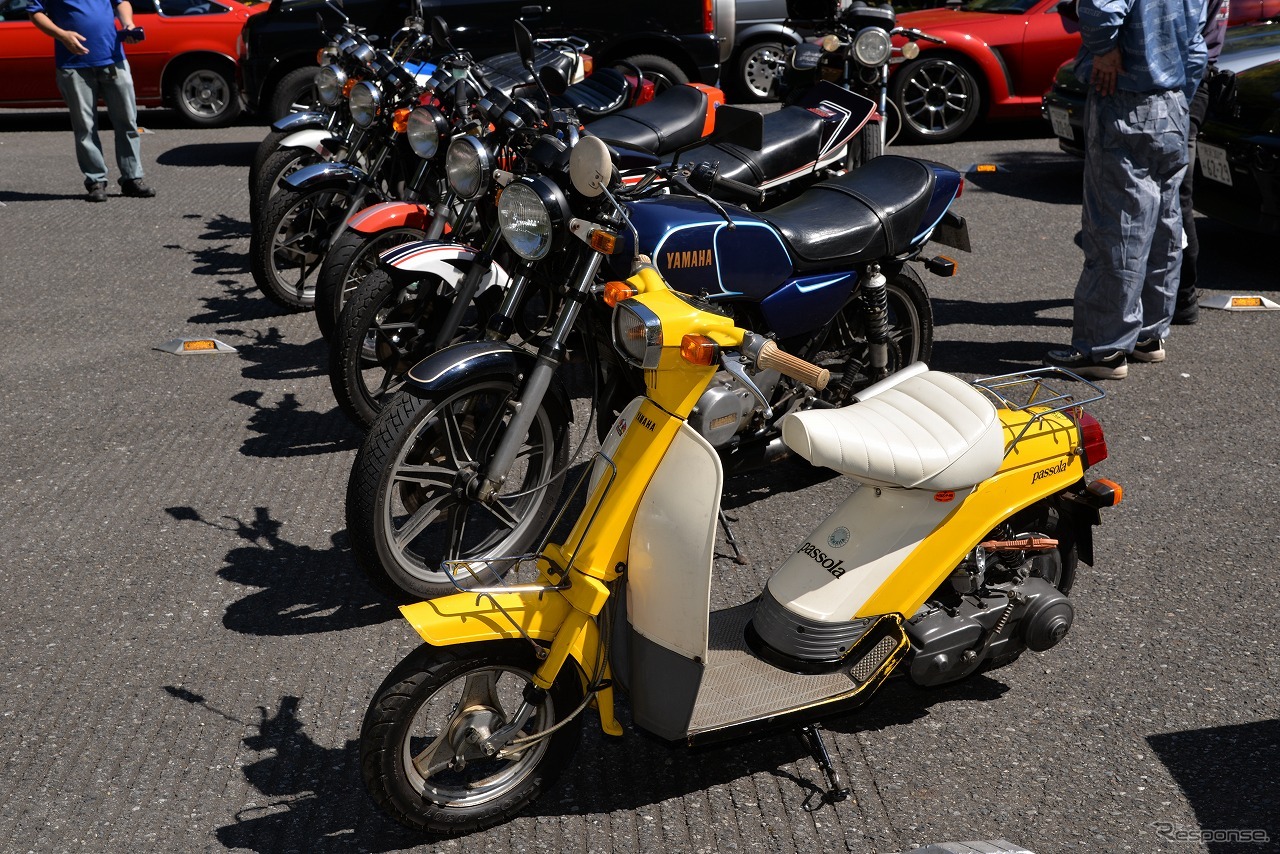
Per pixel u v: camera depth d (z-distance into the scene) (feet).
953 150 36.50
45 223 29.45
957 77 36.86
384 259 15.28
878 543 10.83
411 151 21.86
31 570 14.17
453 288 16.08
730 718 10.15
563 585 9.65
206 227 29.22
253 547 14.73
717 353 8.85
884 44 23.66
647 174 11.96
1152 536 14.87
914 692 12.02
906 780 10.80
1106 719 11.57
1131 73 17.89
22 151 37.73
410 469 12.80
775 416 14.74
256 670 12.34
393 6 36.47
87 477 16.49
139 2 40.19
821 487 16.22
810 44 25.75
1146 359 20.33
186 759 11.04
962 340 21.38
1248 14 32.53
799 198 15.97
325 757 11.07
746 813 10.41
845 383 16.02
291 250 22.70
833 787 10.39
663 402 9.37
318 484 16.37
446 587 13.23
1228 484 16.12
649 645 9.80
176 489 16.19
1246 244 27.40
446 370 12.41
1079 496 11.81
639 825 10.25
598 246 10.73
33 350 21.16
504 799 10.13
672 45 37.42
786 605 10.77
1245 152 23.63
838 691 10.56
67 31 29.84
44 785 10.69
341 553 14.61
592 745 11.28
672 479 9.37
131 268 25.98
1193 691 11.94
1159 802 10.44
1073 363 19.74
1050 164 34.42
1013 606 11.42
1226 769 10.83
